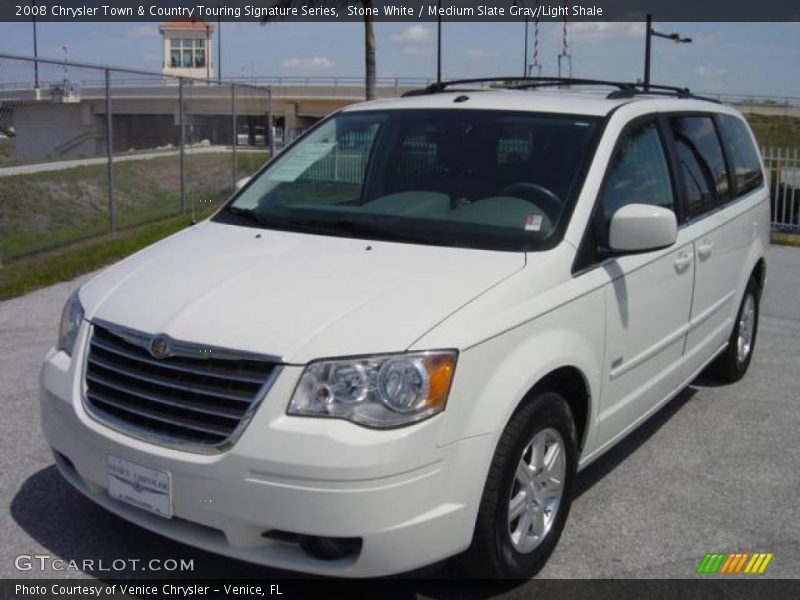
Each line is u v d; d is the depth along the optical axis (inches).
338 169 185.6
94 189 557.0
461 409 125.0
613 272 159.5
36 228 482.0
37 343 274.7
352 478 117.0
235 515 122.0
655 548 157.8
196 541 127.9
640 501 176.9
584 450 159.2
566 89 212.7
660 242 154.5
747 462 198.4
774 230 572.4
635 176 177.0
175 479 124.8
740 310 243.6
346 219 165.9
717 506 175.6
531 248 150.2
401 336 124.3
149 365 130.6
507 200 161.5
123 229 513.7
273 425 119.3
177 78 568.4
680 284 189.0
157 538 155.3
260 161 799.1
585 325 150.6
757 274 258.4
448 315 129.1
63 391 139.4
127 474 129.9
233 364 124.4
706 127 224.1
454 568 137.3
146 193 613.6
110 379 135.3
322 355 121.6
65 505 166.1
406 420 120.4
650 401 185.0
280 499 118.9
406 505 120.3
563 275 147.8
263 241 161.0
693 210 202.4
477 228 156.3
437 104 190.2
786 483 187.6
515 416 134.6
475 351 127.3
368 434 118.3
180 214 579.5
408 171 177.2
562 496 150.4
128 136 646.5
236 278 142.4
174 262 154.2
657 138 191.5
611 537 161.3
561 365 142.0
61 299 338.3
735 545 159.8
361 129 190.5
